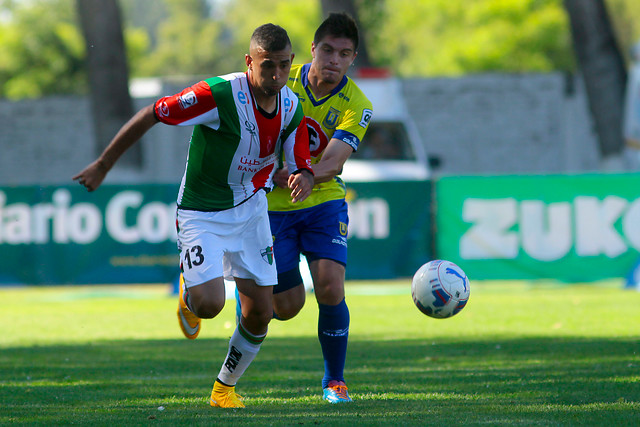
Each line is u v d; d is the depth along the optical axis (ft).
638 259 147.33
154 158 285.43
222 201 53.47
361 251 152.46
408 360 76.89
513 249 150.00
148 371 73.00
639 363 71.82
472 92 300.40
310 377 68.39
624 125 222.48
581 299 130.82
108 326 110.42
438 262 62.64
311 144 61.98
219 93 51.01
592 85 231.50
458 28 610.24
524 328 100.17
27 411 53.72
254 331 54.75
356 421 48.21
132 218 151.94
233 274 54.85
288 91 53.78
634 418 48.57
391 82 192.65
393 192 152.15
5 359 81.00
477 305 125.80
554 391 58.80
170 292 151.02
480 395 57.93
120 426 47.60
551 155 301.43
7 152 301.63
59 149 301.63
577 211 148.97
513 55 547.90
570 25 233.96
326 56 58.90
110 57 257.55
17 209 152.35
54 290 159.33
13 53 553.23
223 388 55.47
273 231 60.75
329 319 57.93
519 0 545.44
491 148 301.22
